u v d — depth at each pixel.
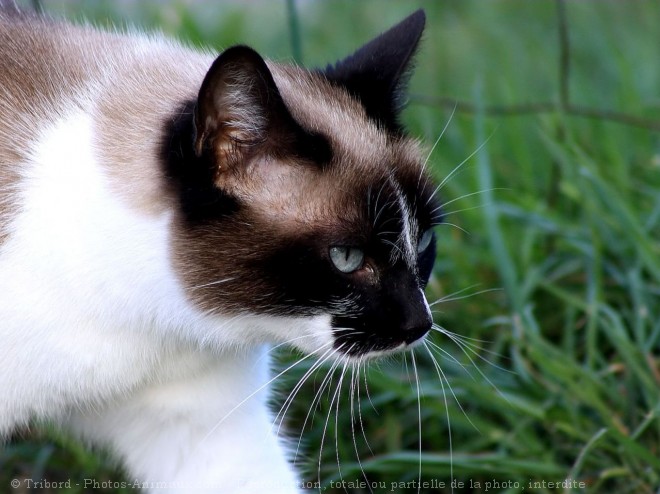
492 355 6.04
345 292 4.41
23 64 4.57
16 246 4.27
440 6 11.59
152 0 9.62
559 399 5.71
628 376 5.74
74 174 4.30
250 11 11.05
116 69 4.65
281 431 5.64
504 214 6.88
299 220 4.34
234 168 4.30
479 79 7.87
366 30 10.88
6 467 5.92
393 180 4.46
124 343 4.48
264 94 4.16
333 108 4.63
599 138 7.74
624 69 8.32
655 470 5.28
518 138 7.61
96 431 5.15
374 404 5.87
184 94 4.46
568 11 11.00
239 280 4.37
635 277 6.12
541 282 6.24
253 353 4.86
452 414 5.72
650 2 10.99
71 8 8.81
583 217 6.84
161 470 5.09
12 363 4.38
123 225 4.25
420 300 4.53
